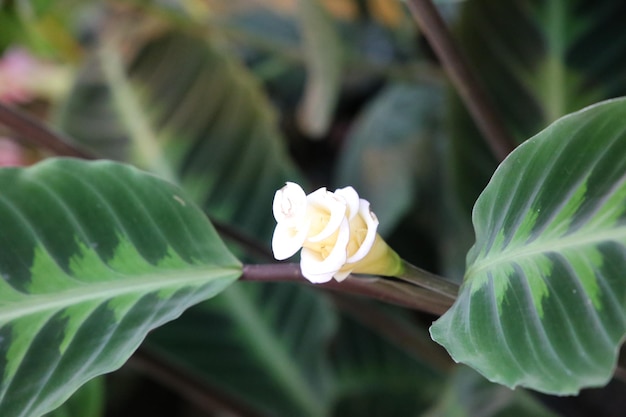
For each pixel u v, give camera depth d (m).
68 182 0.60
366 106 1.35
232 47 1.31
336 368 0.97
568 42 0.73
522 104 0.76
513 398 0.76
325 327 0.92
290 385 0.92
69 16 1.30
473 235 0.81
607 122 0.50
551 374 0.48
